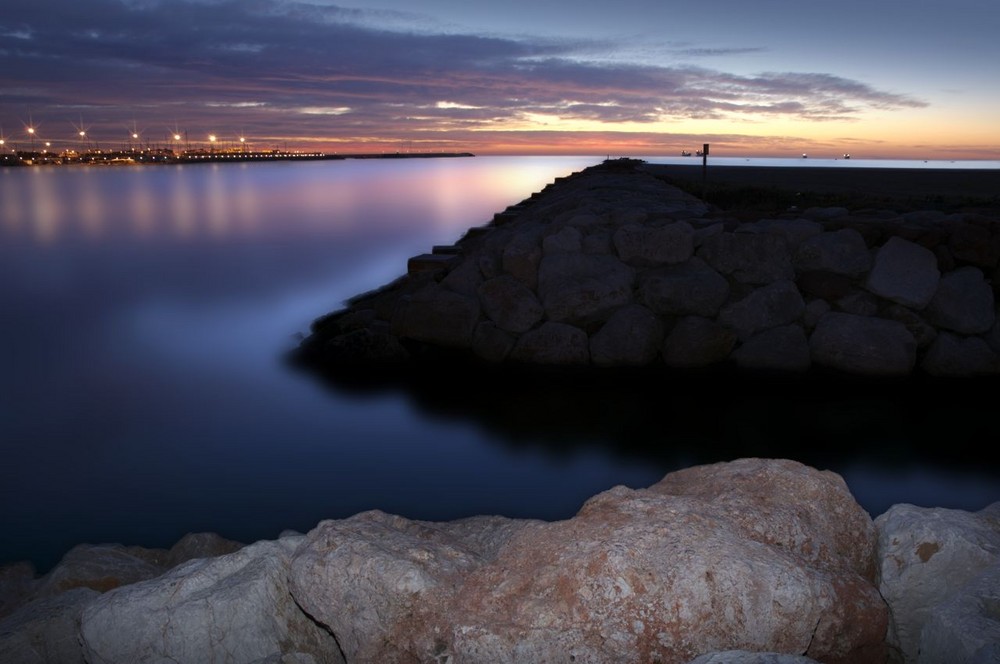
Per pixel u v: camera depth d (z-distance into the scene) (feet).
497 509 20.40
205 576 10.64
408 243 77.00
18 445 25.16
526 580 8.94
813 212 38.11
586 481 22.07
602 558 8.57
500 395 29.27
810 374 31.19
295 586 9.86
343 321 38.91
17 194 169.99
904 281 32.30
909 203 63.26
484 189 167.32
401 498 21.09
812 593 8.54
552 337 32.96
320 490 21.65
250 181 226.79
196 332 40.60
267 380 31.71
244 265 64.23
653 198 51.34
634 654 8.09
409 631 9.04
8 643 10.46
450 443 24.89
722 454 23.85
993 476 22.26
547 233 37.24
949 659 8.04
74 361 35.24
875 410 27.37
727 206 72.13
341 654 10.69
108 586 12.96
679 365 32.14
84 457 24.16
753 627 8.21
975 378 30.76
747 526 9.75
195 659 9.76
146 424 27.02
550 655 8.14
